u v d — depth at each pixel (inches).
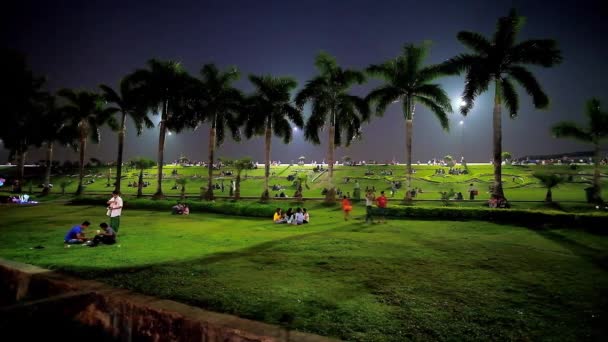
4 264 393.7
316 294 306.2
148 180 2378.2
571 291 318.0
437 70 1027.9
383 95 1085.8
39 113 1642.5
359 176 2250.2
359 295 305.7
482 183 1849.2
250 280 343.9
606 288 325.4
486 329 243.9
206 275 359.3
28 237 582.9
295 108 1262.3
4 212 1008.9
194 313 255.9
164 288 315.9
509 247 495.2
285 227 721.6
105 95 1453.0
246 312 264.5
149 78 1355.8
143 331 271.1
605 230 598.2
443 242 532.4
